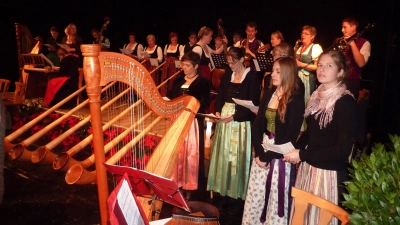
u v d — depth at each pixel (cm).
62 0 1011
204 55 550
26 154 266
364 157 166
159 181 177
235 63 345
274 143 269
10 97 704
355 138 262
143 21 996
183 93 359
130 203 157
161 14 964
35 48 814
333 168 232
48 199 389
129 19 1014
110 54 194
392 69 538
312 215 230
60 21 1023
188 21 912
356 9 608
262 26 759
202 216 229
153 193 202
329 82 233
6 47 1003
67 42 735
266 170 282
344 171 234
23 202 379
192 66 359
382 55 572
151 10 977
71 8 1019
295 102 259
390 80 539
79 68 693
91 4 1023
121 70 204
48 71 721
